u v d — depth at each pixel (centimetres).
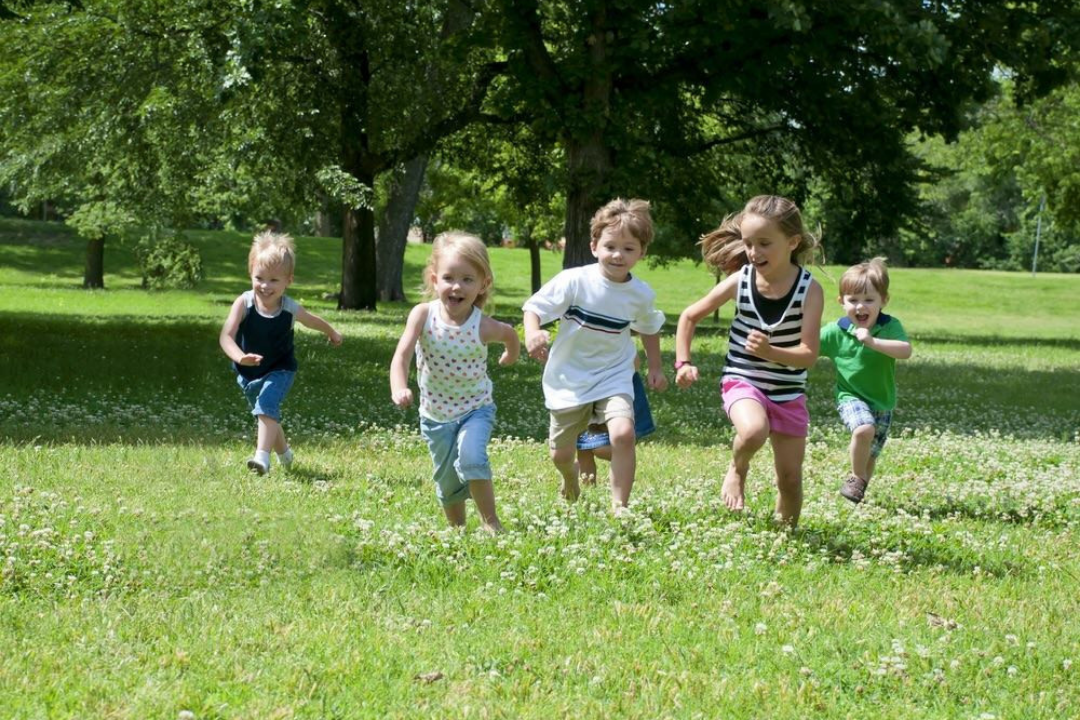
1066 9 2203
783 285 674
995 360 2936
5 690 386
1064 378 2425
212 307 3834
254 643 446
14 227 6219
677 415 1446
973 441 1291
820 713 404
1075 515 837
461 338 646
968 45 2209
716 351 2705
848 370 853
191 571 543
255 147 2872
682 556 608
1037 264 9912
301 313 913
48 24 2497
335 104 2955
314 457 973
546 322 721
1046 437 1397
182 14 2397
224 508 694
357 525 638
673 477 931
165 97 2467
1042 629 520
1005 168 4481
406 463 966
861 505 809
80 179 3622
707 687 421
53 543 572
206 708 379
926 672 452
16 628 455
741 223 666
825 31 2136
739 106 2816
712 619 507
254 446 1019
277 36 2017
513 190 3647
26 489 700
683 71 2317
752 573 589
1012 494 907
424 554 579
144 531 611
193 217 4216
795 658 458
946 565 649
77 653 426
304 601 507
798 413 688
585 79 2227
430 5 2827
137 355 1858
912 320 5462
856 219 3086
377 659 436
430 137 3081
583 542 625
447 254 647
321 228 7800
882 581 596
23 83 2603
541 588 548
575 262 2317
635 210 715
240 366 905
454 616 495
